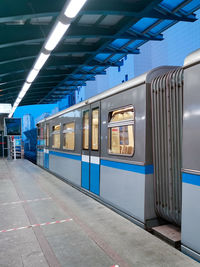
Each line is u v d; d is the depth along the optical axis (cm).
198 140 298
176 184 360
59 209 530
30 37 834
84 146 685
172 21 955
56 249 339
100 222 442
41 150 1332
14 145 1953
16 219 471
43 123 1280
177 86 354
